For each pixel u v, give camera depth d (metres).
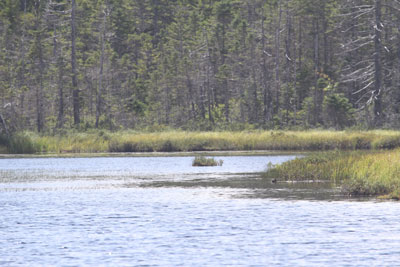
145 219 55.16
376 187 69.75
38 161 126.06
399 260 38.94
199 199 67.75
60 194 73.69
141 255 41.03
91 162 122.56
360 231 48.12
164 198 69.06
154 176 94.38
